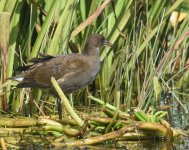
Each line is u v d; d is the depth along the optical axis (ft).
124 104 44.16
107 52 45.24
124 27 46.03
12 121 38.17
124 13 44.93
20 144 34.91
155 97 42.57
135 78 47.39
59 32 41.78
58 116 40.83
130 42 47.55
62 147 34.45
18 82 42.27
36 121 37.65
